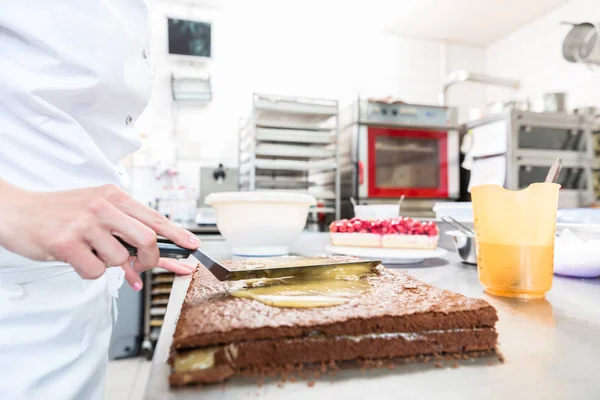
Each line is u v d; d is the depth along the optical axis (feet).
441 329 1.48
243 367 1.34
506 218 2.25
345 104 12.55
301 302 1.67
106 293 3.16
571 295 2.34
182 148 11.37
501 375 1.30
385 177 9.86
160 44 11.36
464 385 1.23
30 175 2.44
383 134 9.83
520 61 12.60
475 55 13.85
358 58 12.73
